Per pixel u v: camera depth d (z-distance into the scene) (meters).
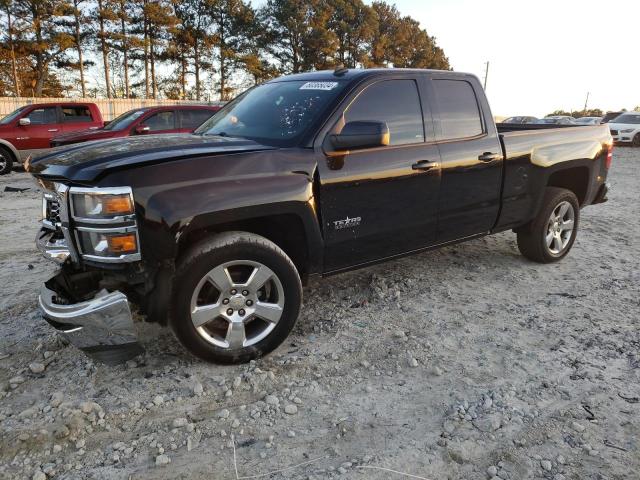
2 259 5.25
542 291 4.48
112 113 27.62
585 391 2.96
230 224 3.29
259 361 3.24
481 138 4.31
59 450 2.46
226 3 44.19
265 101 3.98
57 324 2.82
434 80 4.10
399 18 62.38
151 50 43.84
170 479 2.30
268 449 2.49
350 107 3.57
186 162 2.92
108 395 2.88
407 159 3.79
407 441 2.55
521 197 4.68
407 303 4.16
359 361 3.28
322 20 48.06
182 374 3.09
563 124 5.50
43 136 13.15
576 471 2.36
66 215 2.79
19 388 2.94
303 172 3.26
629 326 3.80
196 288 2.94
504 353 3.39
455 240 4.34
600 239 6.30
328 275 3.62
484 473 2.35
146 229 2.75
